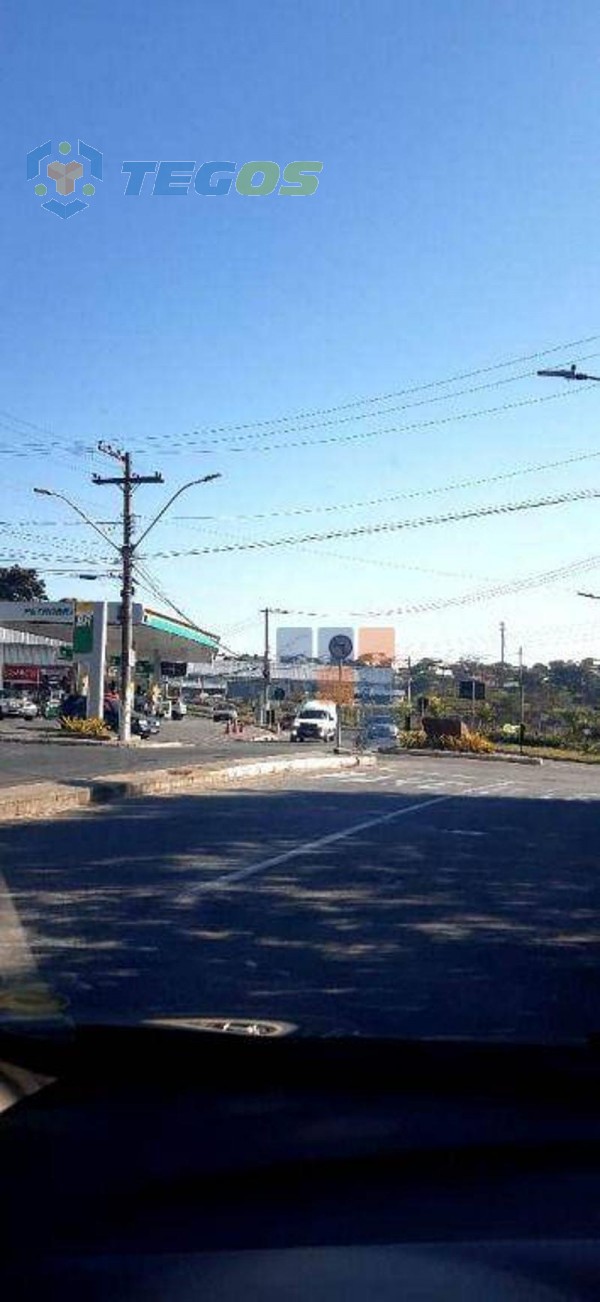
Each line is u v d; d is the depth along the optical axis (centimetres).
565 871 1431
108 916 1067
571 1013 757
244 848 1530
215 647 8162
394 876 1345
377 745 4891
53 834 1612
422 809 2145
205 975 847
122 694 4578
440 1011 757
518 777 3325
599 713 7262
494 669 10106
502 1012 759
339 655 4953
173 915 1077
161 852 1472
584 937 1026
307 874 1337
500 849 1616
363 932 1020
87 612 5294
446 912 1129
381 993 806
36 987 784
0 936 970
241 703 11025
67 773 2533
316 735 5619
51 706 6925
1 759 3106
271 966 882
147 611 5928
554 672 9988
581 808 2316
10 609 5962
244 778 2703
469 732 5197
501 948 971
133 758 3228
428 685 9619
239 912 1099
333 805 2150
